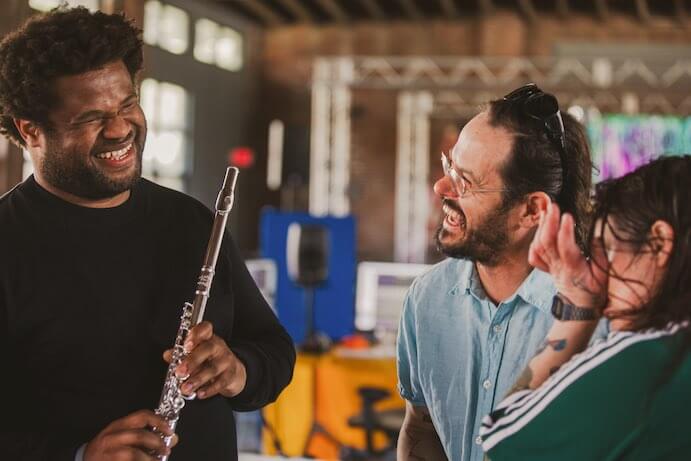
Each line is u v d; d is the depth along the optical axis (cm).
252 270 546
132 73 136
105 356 135
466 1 1110
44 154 132
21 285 133
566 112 122
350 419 376
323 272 421
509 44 1116
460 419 125
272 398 146
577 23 1099
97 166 131
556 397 109
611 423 106
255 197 1172
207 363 128
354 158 1159
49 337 133
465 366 124
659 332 104
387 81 1119
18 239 134
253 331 156
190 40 1042
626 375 105
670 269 104
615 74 1083
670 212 104
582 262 110
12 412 134
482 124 120
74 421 133
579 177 119
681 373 103
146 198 145
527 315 118
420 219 1141
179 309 141
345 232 498
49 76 126
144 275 140
